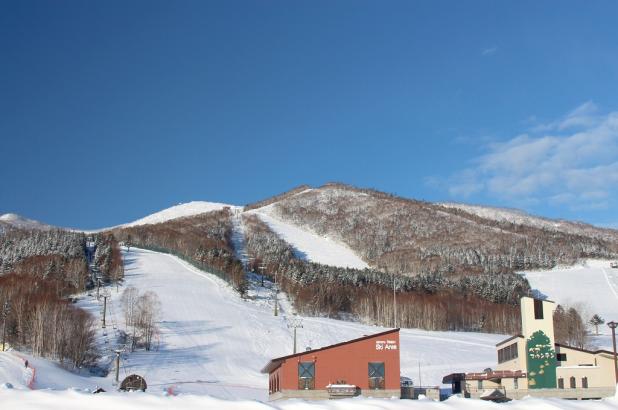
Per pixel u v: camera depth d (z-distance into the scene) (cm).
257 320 11238
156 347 9038
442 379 7375
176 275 15062
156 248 19162
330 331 10775
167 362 8250
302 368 4888
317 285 14762
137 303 10544
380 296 14238
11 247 15800
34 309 8825
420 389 5259
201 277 15150
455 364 8619
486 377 6325
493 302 15812
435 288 16325
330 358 4916
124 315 10550
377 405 1986
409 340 10556
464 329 13675
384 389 4881
